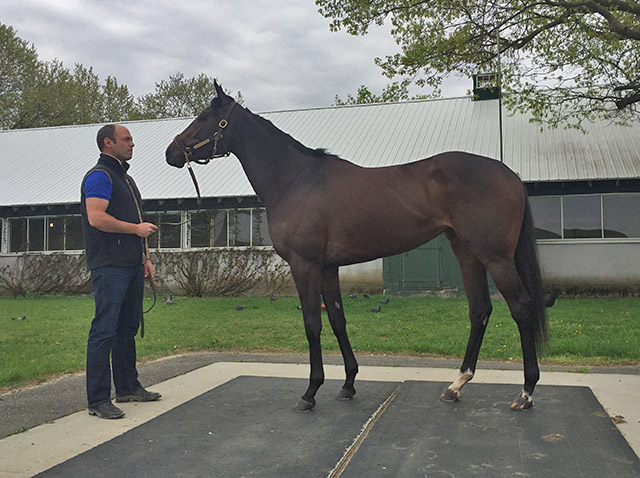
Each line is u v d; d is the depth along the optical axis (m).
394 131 16.59
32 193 16.81
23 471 2.60
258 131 3.98
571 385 4.09
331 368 5.07
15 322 9.62
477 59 13.07
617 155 13.66
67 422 3.43
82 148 19.80
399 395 3.86
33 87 31.88
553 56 12.02
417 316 9.67
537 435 2.94
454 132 16.00
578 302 12.03
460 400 3.69
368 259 3.68
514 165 13.85
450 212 3.48
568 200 13.73
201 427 3.19
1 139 21.72
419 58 12.63
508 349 6.32
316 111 19.19
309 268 3.66
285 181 3.85
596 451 2.69
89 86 39.53
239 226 15.90
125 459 2.69
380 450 2.76
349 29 12.52
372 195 3.55
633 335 7.14
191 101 42.19
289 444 2.88
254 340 7.41
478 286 3.76
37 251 17.14
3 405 3.98
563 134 15.19
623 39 11.25
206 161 4.21
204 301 13.65
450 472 2.47
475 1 12.14
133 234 3.73
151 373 5.17
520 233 3.47
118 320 3.91
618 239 13.37
